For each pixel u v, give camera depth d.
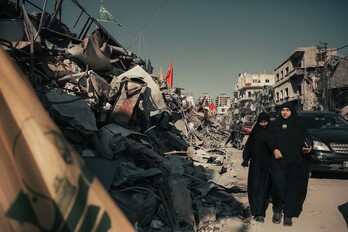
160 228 4.68
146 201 4.73
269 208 5.96
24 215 0.84
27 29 6.72
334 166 8.44
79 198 0.83
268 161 5.21
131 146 6.22
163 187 5.31
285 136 4.99
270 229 4.86
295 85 51.66
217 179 7.47
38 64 6.77
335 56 36.56
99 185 0.87
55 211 0.83
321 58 46.56
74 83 7.29
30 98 0.89
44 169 0.83
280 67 60.19
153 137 9.12
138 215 4.55
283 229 4.86
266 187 5.24
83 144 5.79
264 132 5.31
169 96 15.40
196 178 6.97
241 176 9.37
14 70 0.91
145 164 6.40
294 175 5.03
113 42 10.25
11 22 6.71
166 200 5.14
